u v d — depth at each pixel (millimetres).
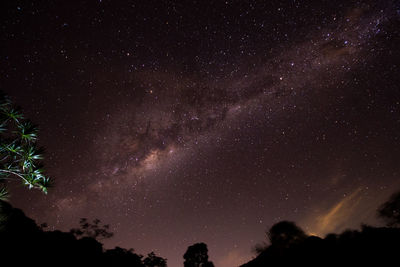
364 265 10469
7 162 3023
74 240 15781
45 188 3227
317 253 13023
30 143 3213
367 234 13102
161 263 21516
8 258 10328
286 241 16172
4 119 3074
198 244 22484
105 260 16344
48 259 12117
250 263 16203
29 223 13523
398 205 19469
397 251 10461
